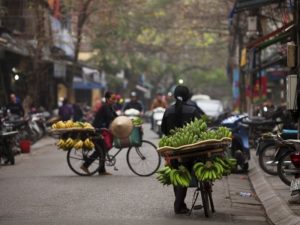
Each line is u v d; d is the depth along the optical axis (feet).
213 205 43.70
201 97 183.42
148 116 193.16
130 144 60.18
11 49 109.09
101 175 60.85
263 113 94.99
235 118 64.59
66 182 56.03
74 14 134.31
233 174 64.08
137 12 176.55
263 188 52.90
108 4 144.36
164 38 207.62
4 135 71.77
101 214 41.24
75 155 61.21
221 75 284.00
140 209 43.01
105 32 153.89
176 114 43.39
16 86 122.31
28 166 71.31
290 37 72.79
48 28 127.13
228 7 141.90
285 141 50.62
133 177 59.16
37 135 104.99
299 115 55.67
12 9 118.83
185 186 39.88
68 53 165.99
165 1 188.34
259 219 41.22
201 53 240.32
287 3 78.54
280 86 144.25
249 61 103.96
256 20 95.61
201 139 39.52
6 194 49.88
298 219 38.06
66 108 110.52
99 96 218.59
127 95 230.89
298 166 43.75
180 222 38.63
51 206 44.24
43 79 124.77
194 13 157.58
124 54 188.34
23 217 40.37
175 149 39.34
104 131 60.75
